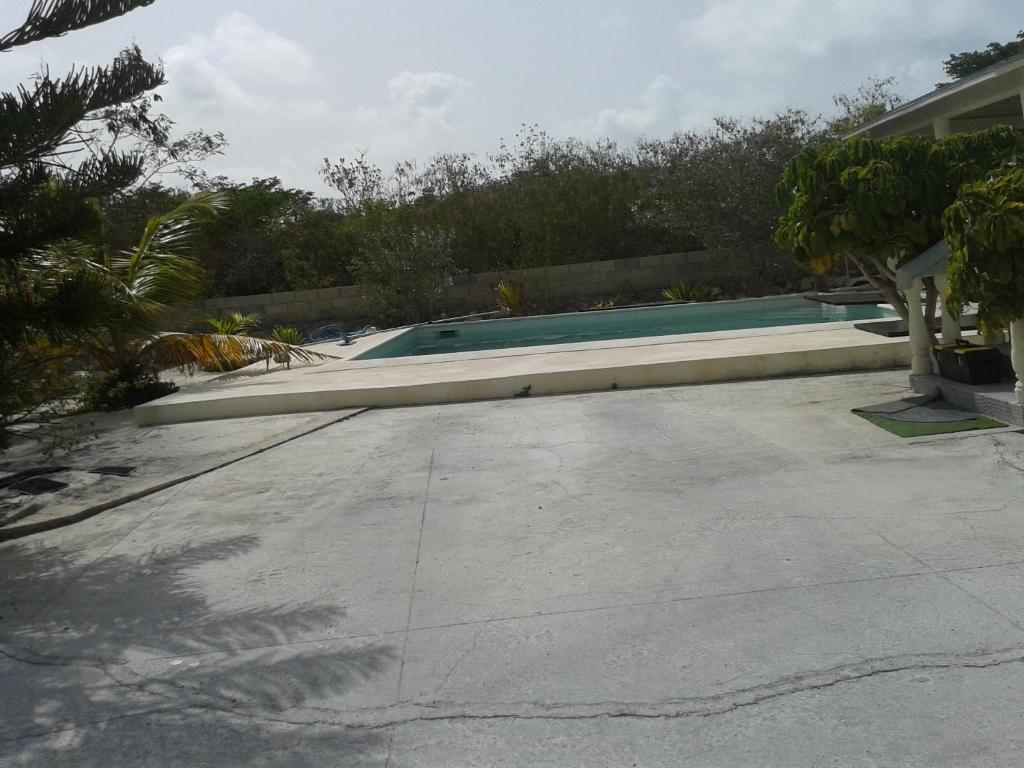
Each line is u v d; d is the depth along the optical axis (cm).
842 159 765
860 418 723
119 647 404
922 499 509
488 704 325
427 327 2003
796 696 311
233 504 636
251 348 1252
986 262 600
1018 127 1300
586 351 1168
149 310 1021
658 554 459
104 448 886
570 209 2375
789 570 423
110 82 539
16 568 535
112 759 308
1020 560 411
